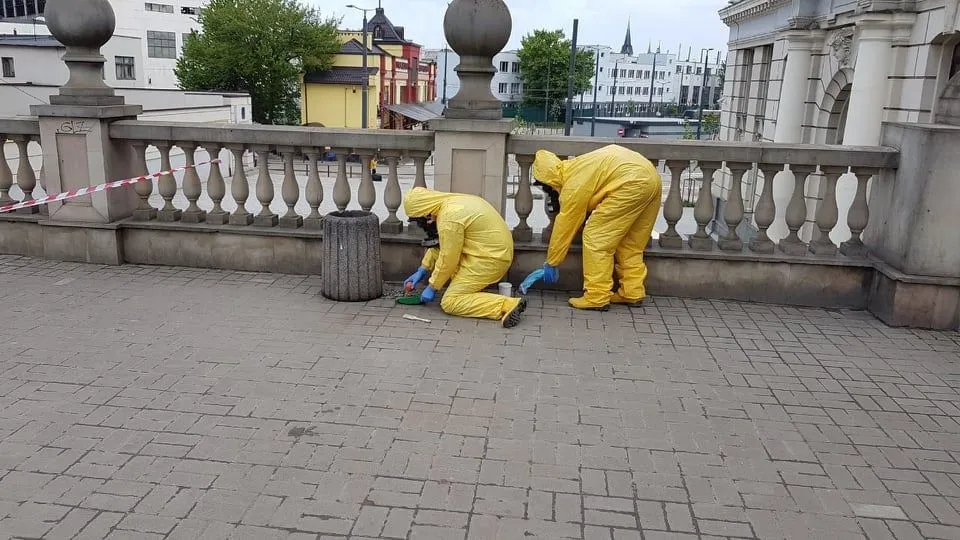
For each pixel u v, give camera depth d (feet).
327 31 191.72
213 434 13.80
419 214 20.98
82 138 24.23
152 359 17.13
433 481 12.46
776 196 58.54
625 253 21.88
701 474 12.96
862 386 16.87
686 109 383.65
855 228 22.56
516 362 17.56
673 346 18.97
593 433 14.28
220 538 10.85
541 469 12.94
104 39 24.39
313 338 18.69
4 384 15.66
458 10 21.18
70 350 17.56
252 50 183.32
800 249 22.79
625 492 12.32
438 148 22.40
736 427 14.74
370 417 14.61
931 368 17.98
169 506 11.57
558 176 21.31
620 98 399.44
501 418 14.76
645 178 20.51
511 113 344.49
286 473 12.57
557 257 21.85
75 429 13.85
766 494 12.41
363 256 21.31
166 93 117.50
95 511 11.40
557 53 311.06
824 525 11.60
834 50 57.21
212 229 24.50
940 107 22.15
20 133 25.31
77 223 24.76
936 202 19.92
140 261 25.26
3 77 125.49
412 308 21.15
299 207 77.25
